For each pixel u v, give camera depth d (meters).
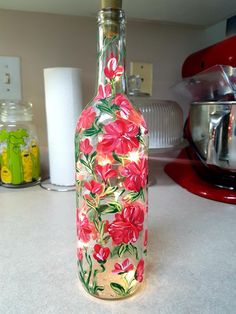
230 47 0.61
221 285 0.33
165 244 0.43
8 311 0.29
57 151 0.67
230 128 0.56
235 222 0.51
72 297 0.31
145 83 0.84
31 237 0.44
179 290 0.32
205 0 0.66
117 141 0.29
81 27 0.76
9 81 0.73
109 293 0.30
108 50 0.30
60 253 0.40
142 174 0.31
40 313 0.29
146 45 0.83
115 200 0.31
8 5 0.68
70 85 0.65
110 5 0.29
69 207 0.57
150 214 0.54
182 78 0.84
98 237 0.31
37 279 0.34
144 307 0.30
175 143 0.76
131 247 0.32
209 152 0.61
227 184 0.62
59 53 0.76
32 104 0.76
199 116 0.64
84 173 0.32
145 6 0.70
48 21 0.73
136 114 0.32
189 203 0.60
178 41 0.86
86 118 0.31
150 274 0.35
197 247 0.42
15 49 0.72
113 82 0.31
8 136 0.67
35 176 0.71
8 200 0.61
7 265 0.37
